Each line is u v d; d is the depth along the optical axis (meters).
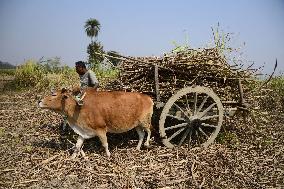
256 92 7.69
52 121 8.81
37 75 15.05
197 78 6.95
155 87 6.45
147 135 6.96
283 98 11.19
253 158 6.60
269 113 9.92
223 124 8.15
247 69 7.17
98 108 6.05
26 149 6.67
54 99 6.05
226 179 5.74
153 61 6.81
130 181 5.48
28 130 8.14
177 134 6.70
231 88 7.24
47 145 7.01
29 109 10.14
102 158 6.23
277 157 6.77
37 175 5.69
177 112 6.62
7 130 8.14
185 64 6.73
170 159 6.30
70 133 7.66
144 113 6.38
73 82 14.08
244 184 5.58
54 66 16.69
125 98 6.22
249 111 7.35
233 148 7.07
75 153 6.24
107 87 7.35
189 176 5.75
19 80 14.86
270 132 8.29
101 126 6.11
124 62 7.07
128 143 6.98
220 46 7.57
